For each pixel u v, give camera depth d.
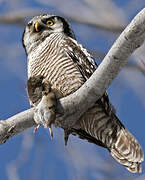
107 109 9.83
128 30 7.38
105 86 8.34
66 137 9.67
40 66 10.98
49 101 8.82
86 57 10.98
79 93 8.71
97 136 10.08
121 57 7.71
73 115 9.13
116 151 9.84
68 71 10.59
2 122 8.75
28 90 9.96
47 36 12.12
